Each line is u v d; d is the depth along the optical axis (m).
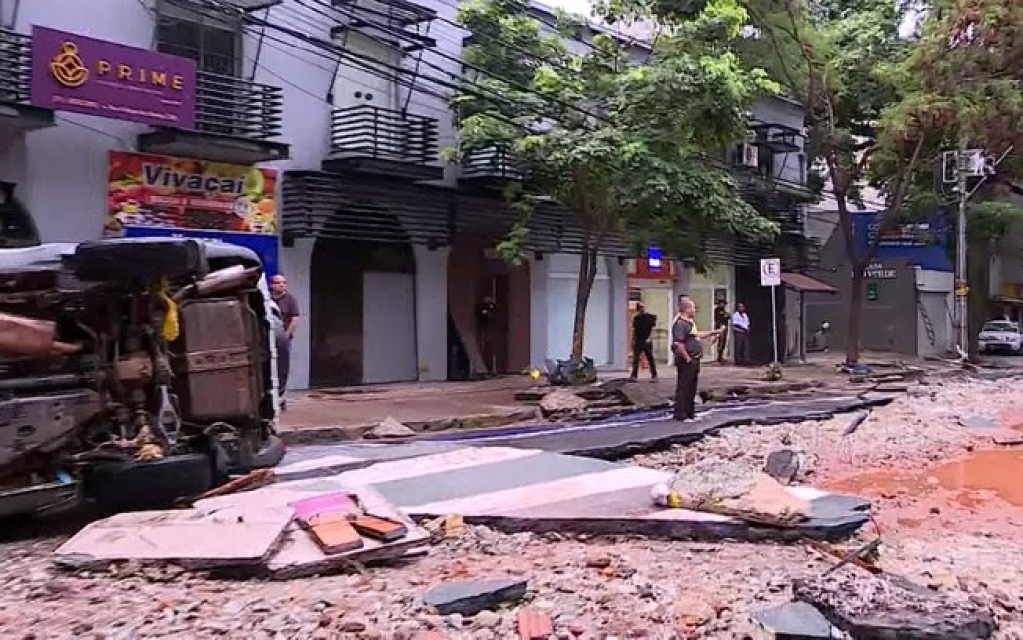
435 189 22.09
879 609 5.33
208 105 17.58
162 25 17.73
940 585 6.44
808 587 5.77
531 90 19.92
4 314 6.98
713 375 25.95
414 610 5.44
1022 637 5.39
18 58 15.22
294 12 19.62
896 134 26.31
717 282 31.95
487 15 20.91
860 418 17.62
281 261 19.70
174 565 6.23
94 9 16.86
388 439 14.09
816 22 29.50
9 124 15.34
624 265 28.08
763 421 16.78
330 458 10.28
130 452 7.48
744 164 30.20
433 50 20.38
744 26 26.50
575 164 18.91
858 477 12.43
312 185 19.70
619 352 28.11
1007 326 46.59
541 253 25.16
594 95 20.53
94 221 16.94
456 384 21.73
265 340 8.88
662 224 20.80
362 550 6.49
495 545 7.21
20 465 7.05
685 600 5.73
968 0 24.58
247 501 7.43
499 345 24.69
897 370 29.58
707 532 7.50
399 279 22.20
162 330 7.63
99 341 7.50
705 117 19.47
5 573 6.30
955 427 17.11
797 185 34.31
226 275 8.23
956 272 32.91
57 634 5.09
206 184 18.38
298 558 6.33
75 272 7.22
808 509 7.64
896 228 38.47
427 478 8.92
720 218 19.64
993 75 25.52
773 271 23.94
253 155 18.30
